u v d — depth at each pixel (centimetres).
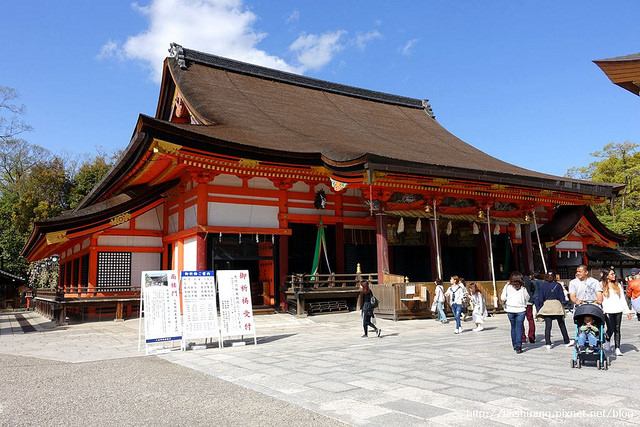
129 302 2191
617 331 983
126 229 2344
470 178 2141
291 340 1373
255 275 2464
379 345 1191
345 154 1914
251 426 526
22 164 6506
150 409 608
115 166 2180
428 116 3969
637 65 897
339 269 2377
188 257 2122
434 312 2005
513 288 1034
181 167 2042
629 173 5234
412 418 540
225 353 1138
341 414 562
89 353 1181
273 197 2231
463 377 757
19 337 1581
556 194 2650
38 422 557
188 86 2658
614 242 3206
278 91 3175
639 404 583
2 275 4238
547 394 637
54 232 2031
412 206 2261
